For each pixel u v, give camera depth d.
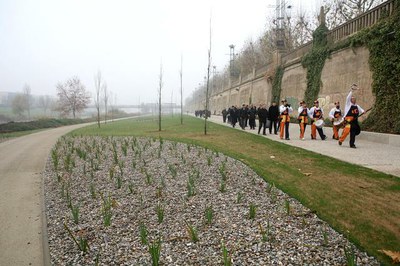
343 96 16.80
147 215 5.31
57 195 6.83
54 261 3.89
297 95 23.58
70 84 63.25
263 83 33.44
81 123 51.34
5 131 30.59
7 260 4.08
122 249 4.09
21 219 5.57
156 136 17.06
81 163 10.05
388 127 12.65
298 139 14.12
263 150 11.05
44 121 38.88
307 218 4.75
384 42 13.19
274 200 5.65
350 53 16.14
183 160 9.48
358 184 6.14
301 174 7.21
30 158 12.31
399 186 5.88
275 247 3.89
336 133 13.80
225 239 4.21
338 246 3.81
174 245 4.12
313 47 20.91
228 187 6.66
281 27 43.75
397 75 12.41
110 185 7.33
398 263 3.34
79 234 4.68
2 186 8.00
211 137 15.96
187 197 6.14
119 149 12.47
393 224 4.29
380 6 13.98
